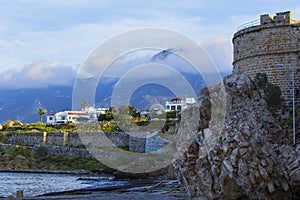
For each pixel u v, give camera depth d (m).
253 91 37.19
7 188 47.31
